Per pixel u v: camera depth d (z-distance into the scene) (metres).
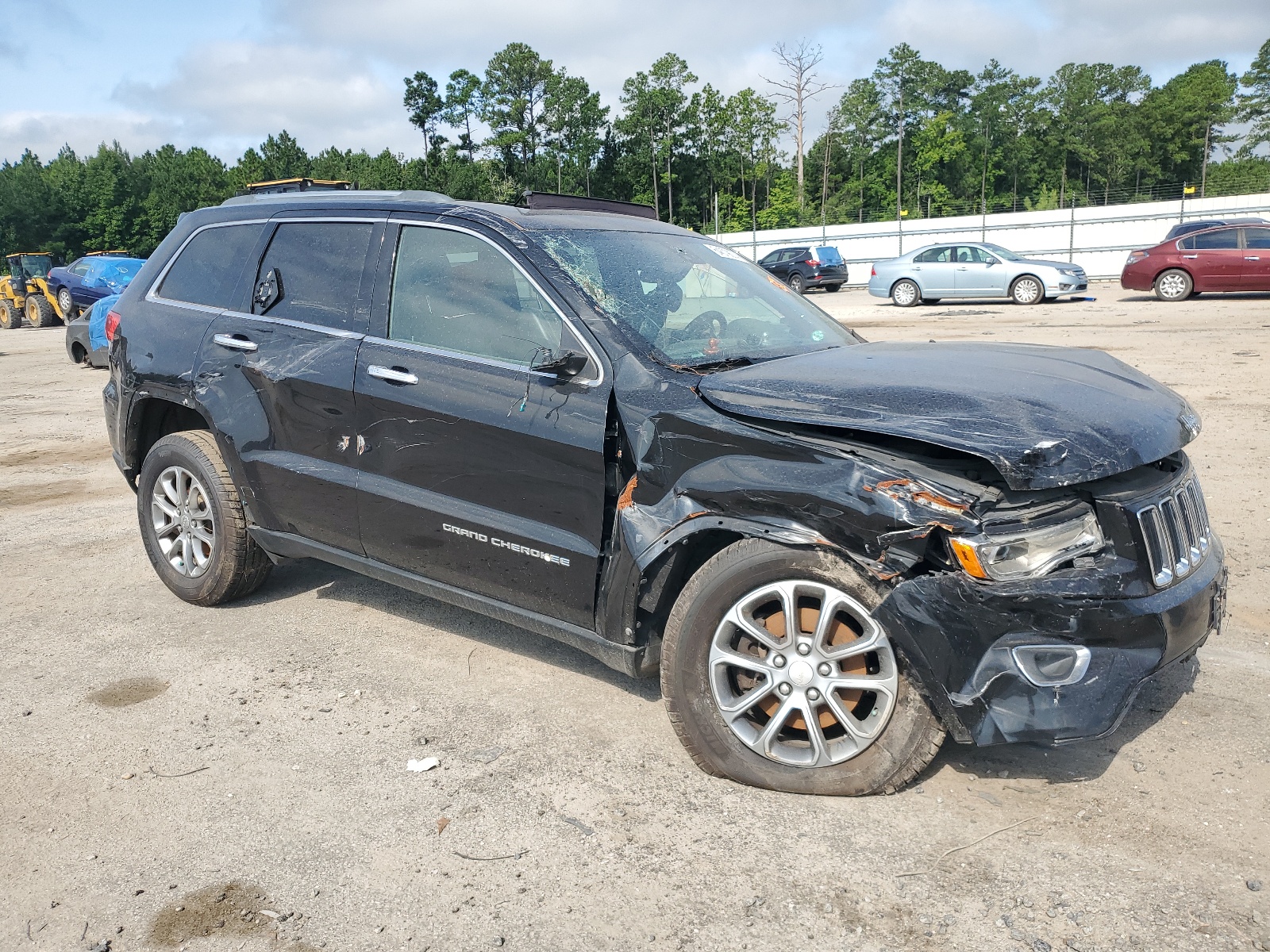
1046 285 22.70
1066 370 3.29
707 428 3.00
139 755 3.39
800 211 84.19
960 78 108.25
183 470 4.70
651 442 3.12
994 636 2.62
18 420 10.88
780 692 2.97
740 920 2.47
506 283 3.60
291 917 2.54
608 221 4.13
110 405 5.03
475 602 3.74
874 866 2.66
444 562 3.75
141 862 2.78
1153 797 2.94
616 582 3.22
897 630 2.66
